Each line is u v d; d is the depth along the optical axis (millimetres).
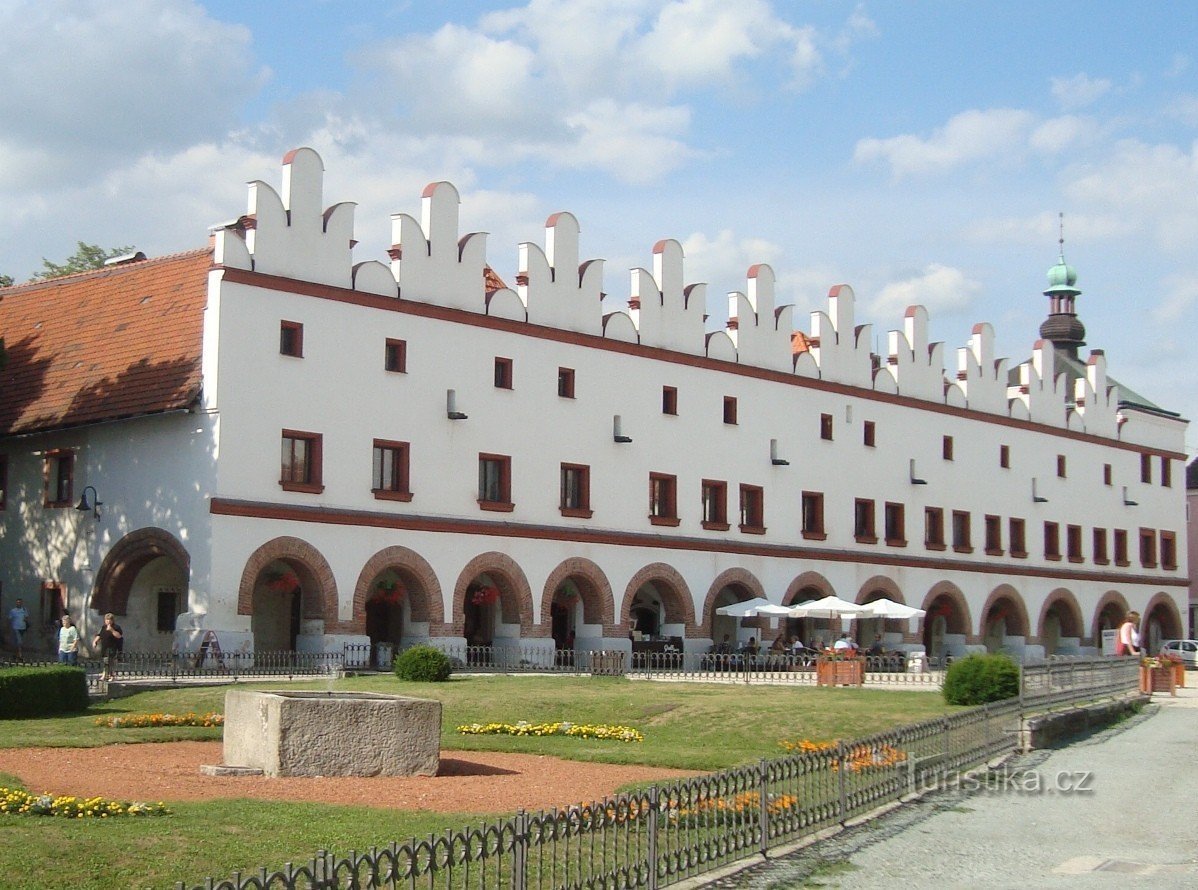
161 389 45156
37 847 14266
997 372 75750
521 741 27922
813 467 64062
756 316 62125
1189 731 33281
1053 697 33125
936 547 70312
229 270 44406
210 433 44062
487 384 51438
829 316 65938
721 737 29812
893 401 68562
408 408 48969
